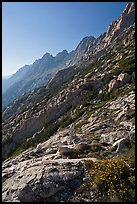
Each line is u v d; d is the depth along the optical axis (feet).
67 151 51.83
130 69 197.26
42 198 36.60
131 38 383.86
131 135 56.70
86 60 550.36
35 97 502.38
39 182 38.32
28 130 275.59
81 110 189.37
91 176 37.68
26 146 219.20
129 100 109.29
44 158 50.39
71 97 254.06
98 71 301.02
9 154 244.01
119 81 189.78
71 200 34.94
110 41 569.23
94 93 216.13
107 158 46.98
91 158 46.34
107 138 61.82
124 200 32.53
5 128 328.29
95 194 34.78
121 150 50.08
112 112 105.60
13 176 42.19
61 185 37.60
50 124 247.70
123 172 36.70
